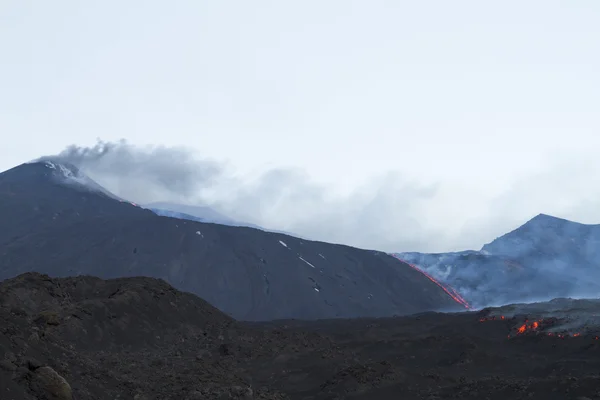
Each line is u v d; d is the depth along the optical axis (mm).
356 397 68062
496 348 100125
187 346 83750
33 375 37312
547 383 66250
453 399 66625
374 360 89938
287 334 97812
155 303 91062
